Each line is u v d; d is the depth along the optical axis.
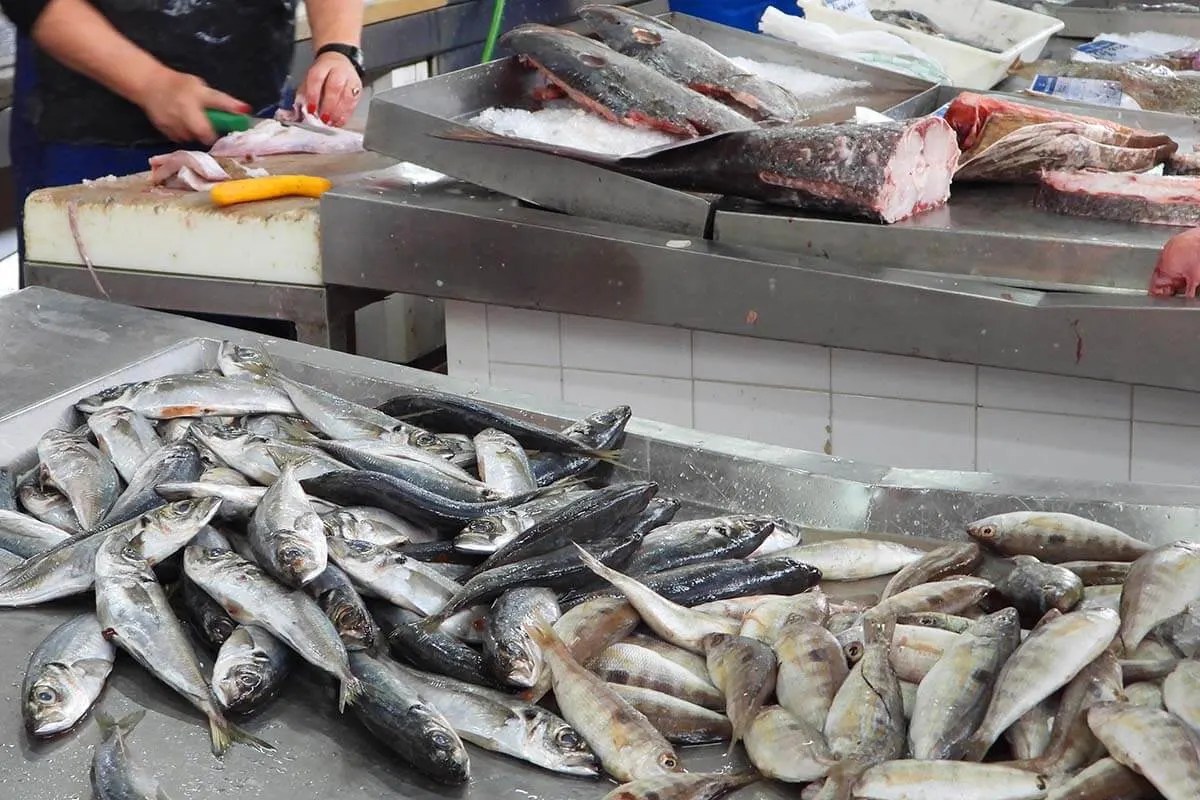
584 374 3.40
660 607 1.98
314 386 2.92
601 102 3.43
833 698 1.78
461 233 3.30
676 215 3.21
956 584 2.05
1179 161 3.50
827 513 2.38
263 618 1.93
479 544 2.15
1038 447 3.03
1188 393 2.85
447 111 3.61
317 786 1.74
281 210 3.45
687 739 1.82
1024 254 2.97
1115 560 2.14
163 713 1.89
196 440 2.49
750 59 4.41
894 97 4.09
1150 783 1.58
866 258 3.10
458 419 2.64
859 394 3.13
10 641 2.06
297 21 4.92
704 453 2.49
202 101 3.76
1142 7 6.16
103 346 3.00
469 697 1.83
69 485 2.44
